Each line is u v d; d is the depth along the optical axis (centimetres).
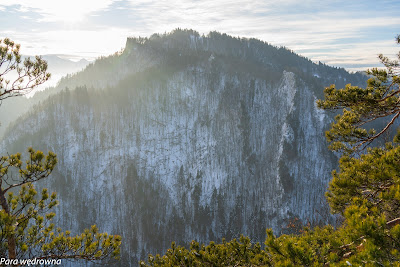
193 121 18938
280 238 568
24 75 699
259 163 15838
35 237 740
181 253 854
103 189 14512
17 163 708
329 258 426
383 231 356
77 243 755
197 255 840
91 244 760
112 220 13112
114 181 14912
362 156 736
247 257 820
